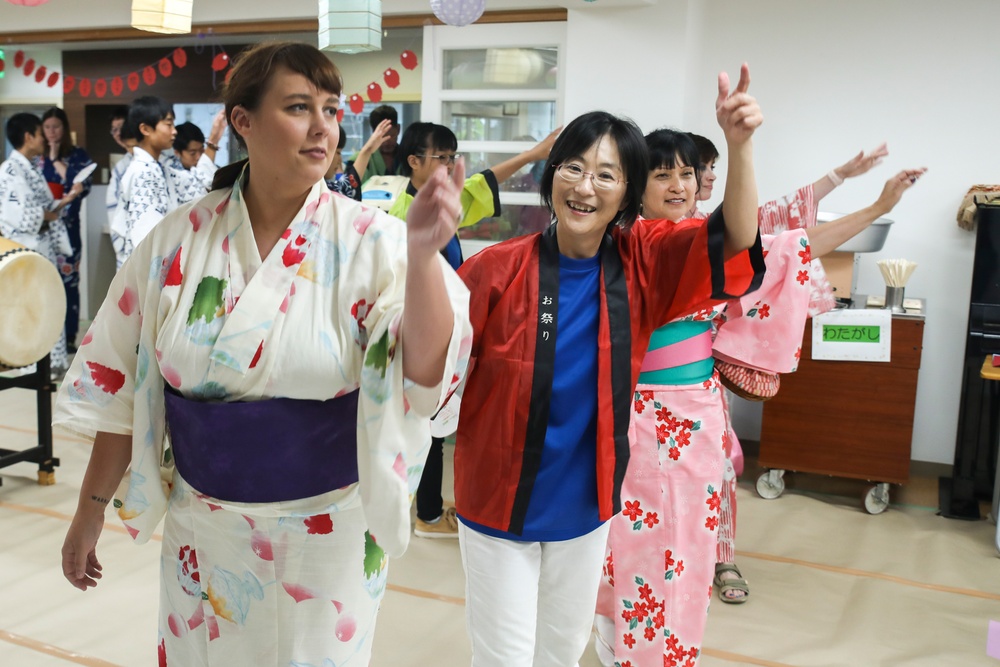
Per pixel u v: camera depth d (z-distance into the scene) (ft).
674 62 12.41
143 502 4.29
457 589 8.94
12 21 17.28
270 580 4.10
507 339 5.26
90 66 19.92
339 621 4.22
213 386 4.03
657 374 6.42
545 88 13.83
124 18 16.39
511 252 5.36
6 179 15.76
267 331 3.97
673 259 5.34
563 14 13.48
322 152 4.00
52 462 11.44
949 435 12.76
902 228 12.71
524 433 5.20
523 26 13.75
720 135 13.55
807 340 11.54
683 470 6.44
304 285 4.03
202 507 4.11
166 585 4.42
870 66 12.61
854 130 12.79
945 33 12.24
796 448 11.75
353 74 16.72
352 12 7.89
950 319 12.60
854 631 8.32
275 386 3.98
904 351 11.19
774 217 9.42
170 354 4.07
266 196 4.11
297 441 4.01
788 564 9.88
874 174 12.75
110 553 9.42
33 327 10.54
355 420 4.13
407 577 9.20
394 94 16.48
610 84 12.77
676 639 6.52
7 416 14.60
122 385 4.34
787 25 12.94
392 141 14.10
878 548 10.37
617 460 5.34
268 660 4.19
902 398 11.27
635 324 5.43
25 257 10.29
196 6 15.57
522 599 5.30
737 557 10.05
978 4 12.05
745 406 13.65
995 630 7.98
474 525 5.33
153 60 19.26
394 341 3.83
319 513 4.08
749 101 4.48
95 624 7.88
